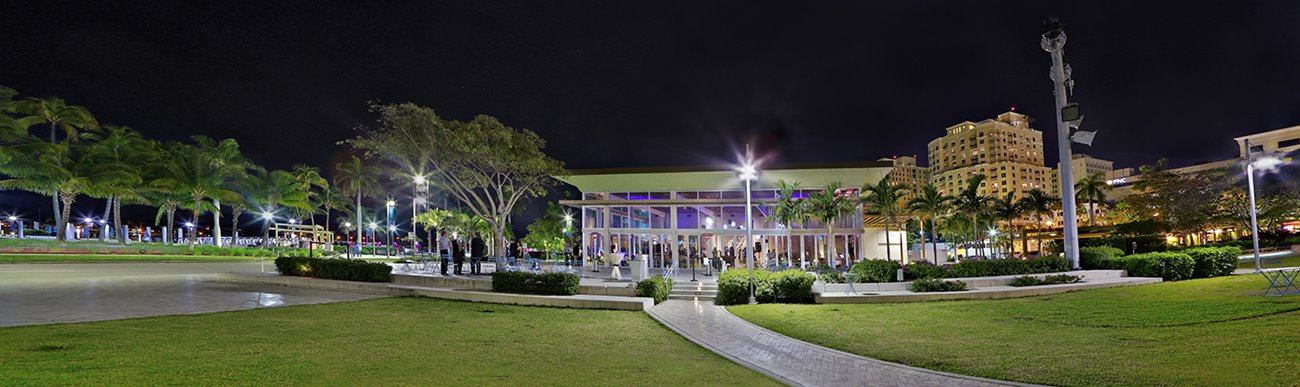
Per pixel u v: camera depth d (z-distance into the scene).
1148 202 48.25
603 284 19.95
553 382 8.26
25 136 45.97
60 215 55.84
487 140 30.25
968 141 182.38
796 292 19.27
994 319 14.31
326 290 20.58
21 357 8.46
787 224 31.34
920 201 32.97
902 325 13.96
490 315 15.49
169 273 29.05
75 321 12.30
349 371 8.47
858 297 18.59
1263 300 14.02
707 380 8.76
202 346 10.03
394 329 12.79
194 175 53.41
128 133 55.31
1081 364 9.17
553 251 62.56
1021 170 173.25
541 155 31.69
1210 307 13.66
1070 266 24.73
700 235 34.56
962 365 9.64
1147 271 23.14
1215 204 44.84
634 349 11.30
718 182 35.78
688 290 21.69
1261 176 43.19
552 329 13.47
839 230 33.12
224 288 20.47
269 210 67.00
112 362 8.38
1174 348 9.78
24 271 28.05
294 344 10.56
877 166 33.97
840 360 10.45
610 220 36.75
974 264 22.67
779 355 10.93
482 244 23.25
